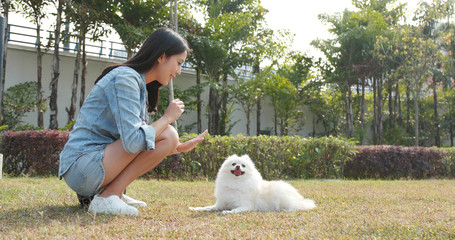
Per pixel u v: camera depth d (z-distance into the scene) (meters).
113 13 12.56
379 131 21.00
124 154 2.34
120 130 2.20
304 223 2.41
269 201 3.16
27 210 2.49
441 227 2.24
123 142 2.18
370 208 3.14
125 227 2.03
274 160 8.36
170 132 2.52
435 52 15.41
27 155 6.87
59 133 7.05
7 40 12.98
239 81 17.39
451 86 19.66
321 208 3.16
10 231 1.83
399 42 16.02
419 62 15.54
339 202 3.63
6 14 11.75
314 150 8.95
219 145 7.92
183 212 2.76
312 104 22.05
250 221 2.44
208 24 15.37
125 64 2.49
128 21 13.09
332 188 5.29
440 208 3.20
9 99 13.53
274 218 2.57
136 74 2.38
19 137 6.82
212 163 7.86
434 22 16.30
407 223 2.38
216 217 2.58
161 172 7.39
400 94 26.30
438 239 1.98
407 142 21.98
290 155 8.62
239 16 15.62
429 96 25.27
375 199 3.90
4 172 6.77
